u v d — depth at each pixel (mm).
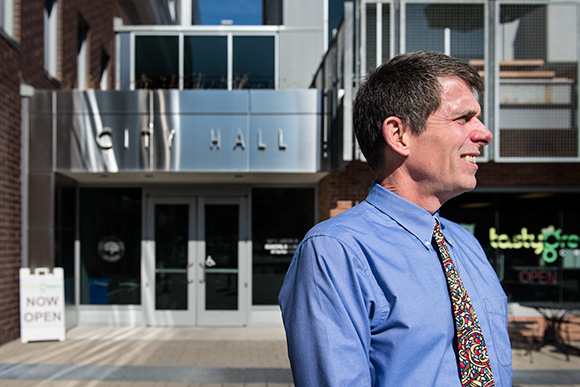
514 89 6414
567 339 6898
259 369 5805
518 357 6434
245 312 8547
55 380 5254
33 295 7141
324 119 7309
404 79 1255
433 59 1275
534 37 6418
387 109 1270
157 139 7332
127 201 8664
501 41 6414
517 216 7504
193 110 7352
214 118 7355
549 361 6215
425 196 1282
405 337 1074
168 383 5207
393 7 6297
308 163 7289
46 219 7363
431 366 1075
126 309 8531
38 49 7867
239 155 7328
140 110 7344
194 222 8633
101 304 8555
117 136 7344
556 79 6406
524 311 7387
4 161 6785
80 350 6688
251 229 8625
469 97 1234
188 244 8617
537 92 6406
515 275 7438
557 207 7508
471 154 1236
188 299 8547
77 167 7344
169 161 7328
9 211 6945
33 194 7355
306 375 1044
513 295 7430
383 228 1200
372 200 1300
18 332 7277
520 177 7461
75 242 8492
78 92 7371
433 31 6324
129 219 8641
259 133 7328
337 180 7336
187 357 6379
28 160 7359
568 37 6422
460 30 6344
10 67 6941
